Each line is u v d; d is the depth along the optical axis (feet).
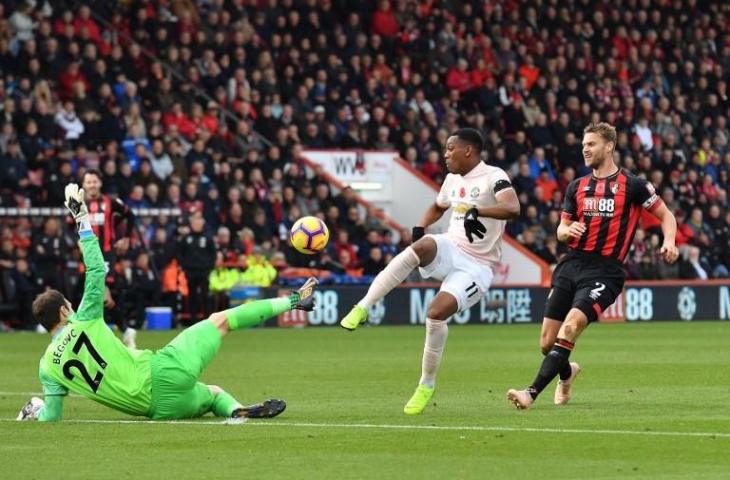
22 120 145.89
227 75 165.48
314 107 169.17
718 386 71.82
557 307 60.80
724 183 196.13
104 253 95.14
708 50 208.54
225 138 159.33
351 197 161.58
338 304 150.41
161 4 167.32
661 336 127.54
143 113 156.76
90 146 150.41
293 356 98.07
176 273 141.18
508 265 165.58
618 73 197.26
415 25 184.85
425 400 57.41
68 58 153.17
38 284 135.64
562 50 193.57
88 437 47.98
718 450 44.45
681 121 198.49
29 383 74.90
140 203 143.43
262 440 47.26
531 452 44.14
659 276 173.17
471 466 41.32
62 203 140.67
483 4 191.21
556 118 185.26
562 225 60.80
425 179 167.94
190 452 44.42
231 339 121.39
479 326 150.71
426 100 179.73
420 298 154.10
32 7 156.15
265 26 173.58
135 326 135.95
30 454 44.04
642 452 44.06
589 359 93.81
